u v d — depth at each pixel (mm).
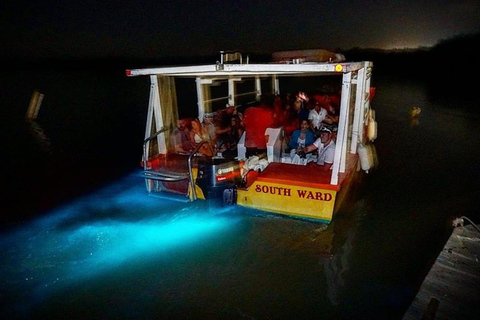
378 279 4793
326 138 6383
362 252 5430
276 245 5477
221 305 4332
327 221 5777
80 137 15188
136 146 13664
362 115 7520
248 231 5848
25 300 4434
